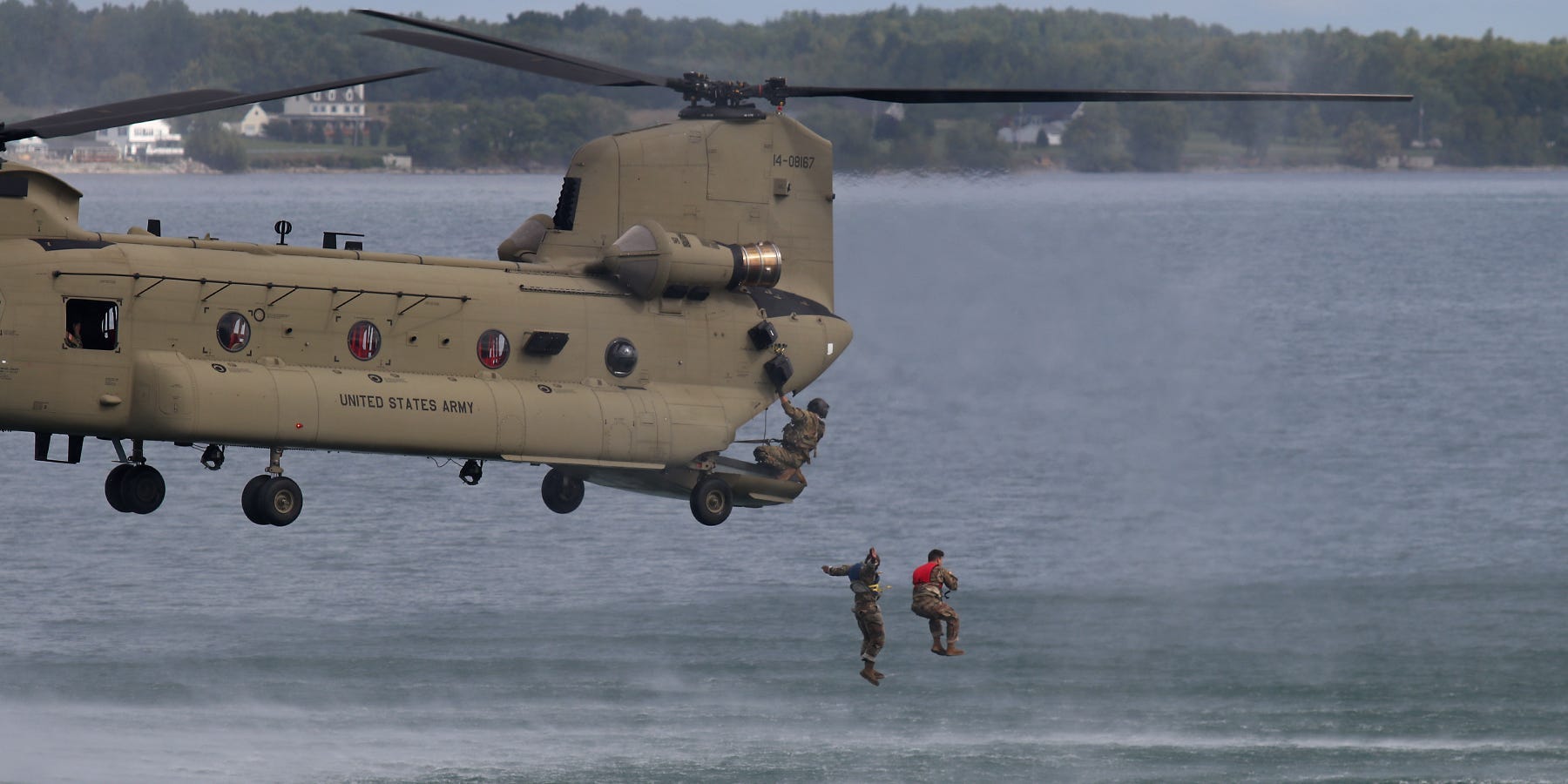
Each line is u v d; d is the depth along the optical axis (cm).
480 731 9269
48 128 6919
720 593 11875
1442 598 11850
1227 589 12250
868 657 8925
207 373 7038
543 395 7794
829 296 8925
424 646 10588
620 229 8381
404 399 7425
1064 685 10056
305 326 7331
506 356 7788
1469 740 9162
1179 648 10738
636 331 8169
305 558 12631
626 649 10619
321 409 7219
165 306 7069
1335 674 10200
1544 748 9038
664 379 8238
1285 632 11069
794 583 12231
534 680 10069
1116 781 8431
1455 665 10362
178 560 12475
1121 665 10356
